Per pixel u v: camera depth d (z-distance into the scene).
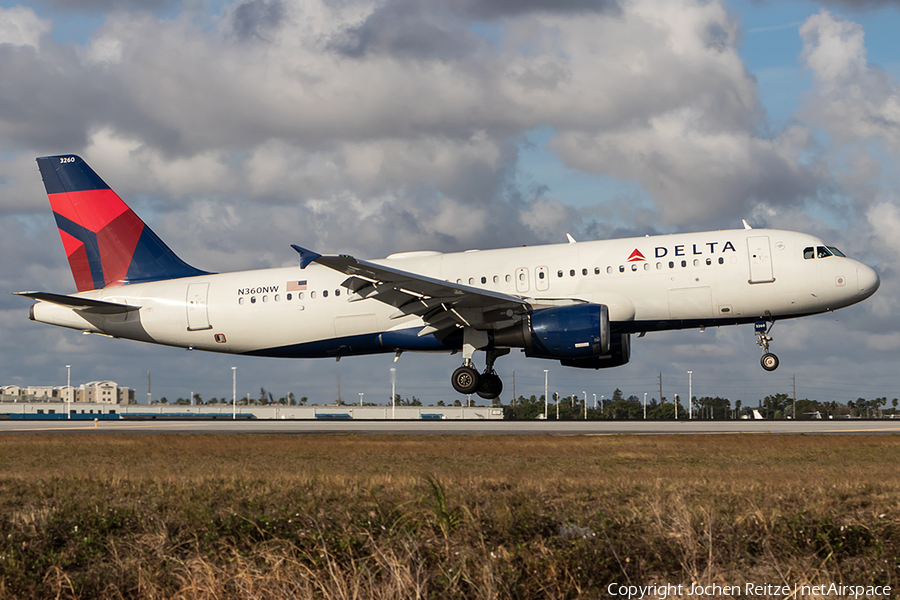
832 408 184.62
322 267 64.31
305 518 22.83
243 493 27.33
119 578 19.06
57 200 68.94
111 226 68.31
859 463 37.81
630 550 20.19
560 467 36.44
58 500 27.09
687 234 59.56
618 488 27.67
